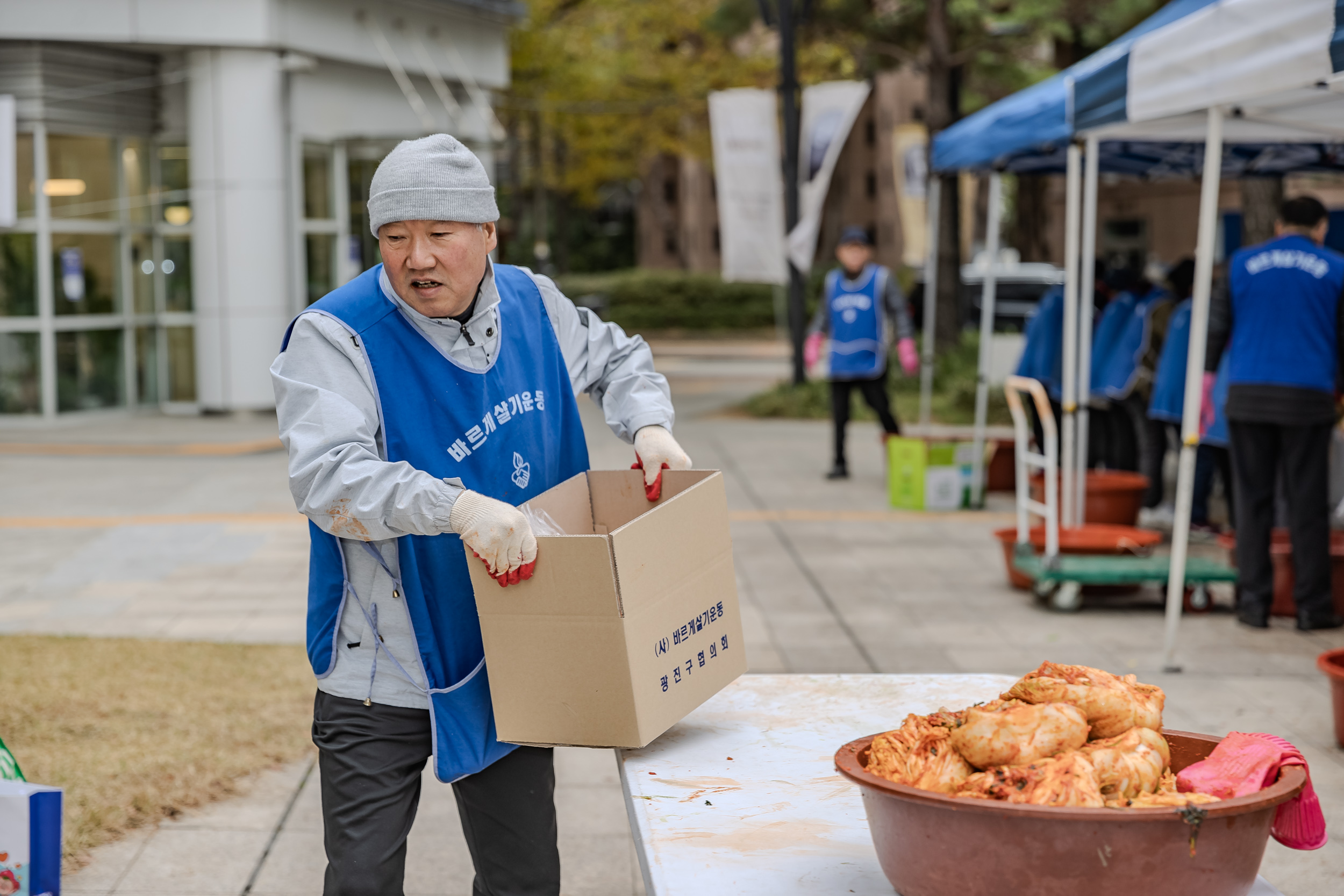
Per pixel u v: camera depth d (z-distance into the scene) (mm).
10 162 12617
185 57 14070
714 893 1763
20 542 8016
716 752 2291
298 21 14109
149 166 14414
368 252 16156
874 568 7426
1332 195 14219
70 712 4629
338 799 2273
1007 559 6953
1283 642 5762
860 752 1896
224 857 3566
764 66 27062
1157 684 5109
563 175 32625
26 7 12922
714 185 46219
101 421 13992
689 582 2230
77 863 3484
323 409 2133
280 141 14125
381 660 2250
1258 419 5793
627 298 34844
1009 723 1700
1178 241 18656
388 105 16156
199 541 8047
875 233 43562
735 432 13867
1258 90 4570
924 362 10602
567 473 2500
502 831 2406
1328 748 4344
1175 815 1541
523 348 2406
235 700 4844
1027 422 9828
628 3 27953
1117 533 6941
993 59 19453
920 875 1668
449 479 2090
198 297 14234
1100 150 8398
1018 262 21828
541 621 2111
